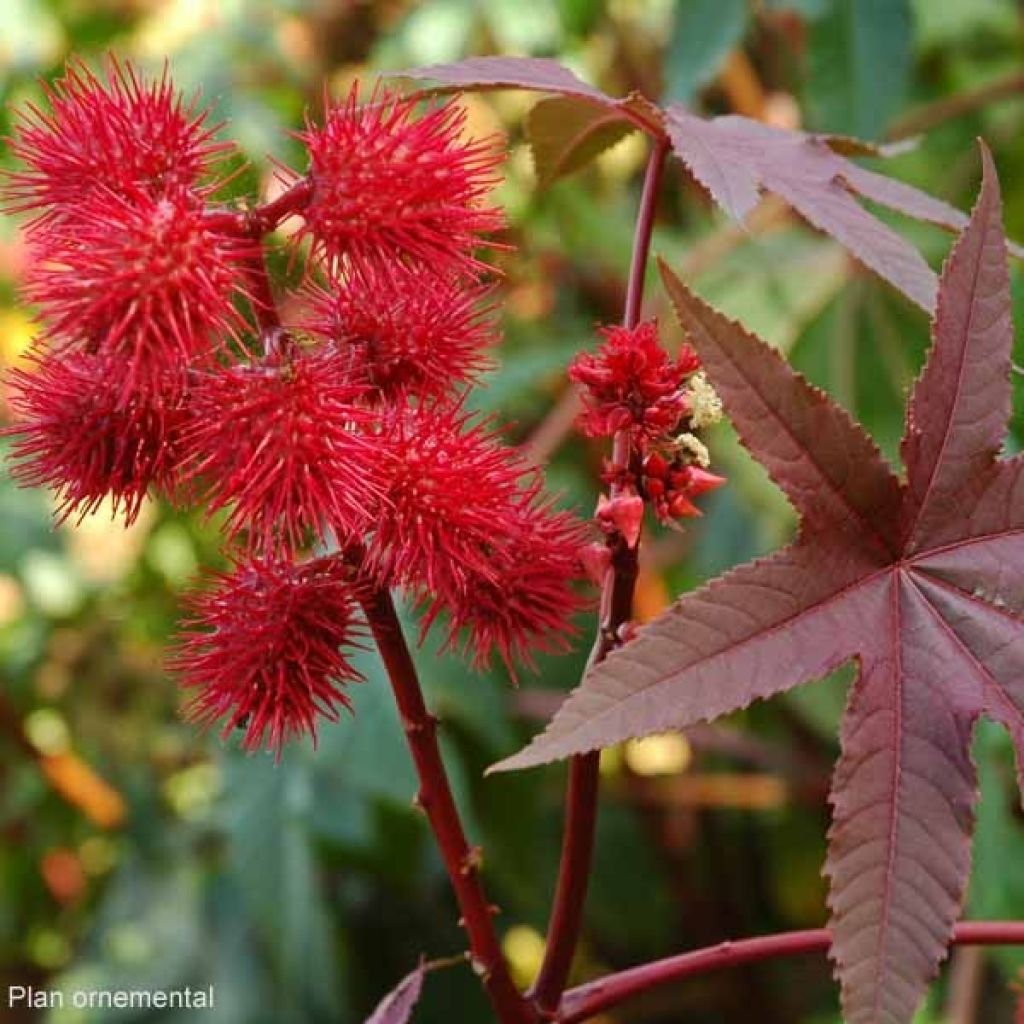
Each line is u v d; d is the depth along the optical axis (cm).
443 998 83
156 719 88
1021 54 88
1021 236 84
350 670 50
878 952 45
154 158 48
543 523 51
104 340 46
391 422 49
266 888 72
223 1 86
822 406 46
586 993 51
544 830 84
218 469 48
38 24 88
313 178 48
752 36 94
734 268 76
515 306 91
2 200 49
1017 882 66
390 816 74
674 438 49
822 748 85
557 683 77
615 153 94
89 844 91
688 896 87
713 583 46
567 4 84
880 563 47
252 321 52
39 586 89
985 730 67
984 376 47
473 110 90
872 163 74
